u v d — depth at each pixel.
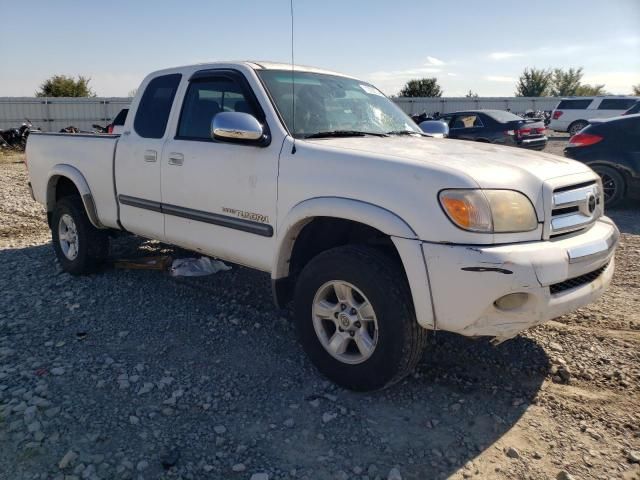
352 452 2.70
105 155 4.84
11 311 4.43
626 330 4.03
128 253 5.97
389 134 4.09
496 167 2.92
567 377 3.39
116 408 3.03
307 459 2.64
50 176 5.47
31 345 3.81
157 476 2.50
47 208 5.68
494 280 2.62
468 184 2.70
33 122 31.23
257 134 3.43
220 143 3.83
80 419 2.91
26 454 2.63
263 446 2.74
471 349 3.75
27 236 7.16
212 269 5.35
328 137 3.64
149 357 3.66
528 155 3.40
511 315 2.72
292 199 3.34
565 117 27.06
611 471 2.55
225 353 3.74
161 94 4.51
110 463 2.58
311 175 3.25
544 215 2.86
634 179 8.35
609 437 2.81
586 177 3.25
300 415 3.00
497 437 2.82
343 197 3.07
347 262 3.05
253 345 3.86
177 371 3.47
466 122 15.23
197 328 4.14
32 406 3.00
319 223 3.44
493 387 3.30
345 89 4.35
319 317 3.31
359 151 3.16
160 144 4.31
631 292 4.80
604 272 3.20
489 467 2.59
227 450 2.70
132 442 2.74
